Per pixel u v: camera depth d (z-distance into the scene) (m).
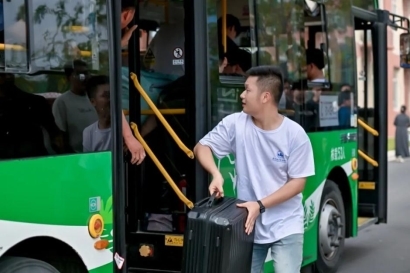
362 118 9.62
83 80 4.21
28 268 3.94
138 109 5.86
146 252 5.84
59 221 3.99
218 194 4.61
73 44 4.17
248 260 4.54
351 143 8.50
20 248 4.05
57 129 4.03
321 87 7.57
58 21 4.09
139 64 5.90
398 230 11.74
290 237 4.67
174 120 5.81
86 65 4.24
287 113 6.71
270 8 6.42
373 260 9.27
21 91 3.86
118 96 4.44
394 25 9.67
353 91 8.54
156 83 5.87
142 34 5.98
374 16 9.39
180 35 5.81
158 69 5.89
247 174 4.70
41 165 3.90
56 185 3.98
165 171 5.53
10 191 3.73
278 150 4.61
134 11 5.43
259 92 4.57
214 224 4.25
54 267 4.15
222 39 5.83
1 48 3.79
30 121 3.88
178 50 5.81
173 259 5.76
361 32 9.58
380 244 10.48
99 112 4.30
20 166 3.79
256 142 4.66
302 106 7.07
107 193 4.32
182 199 5.52
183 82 5.79
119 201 4.40
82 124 4.18
